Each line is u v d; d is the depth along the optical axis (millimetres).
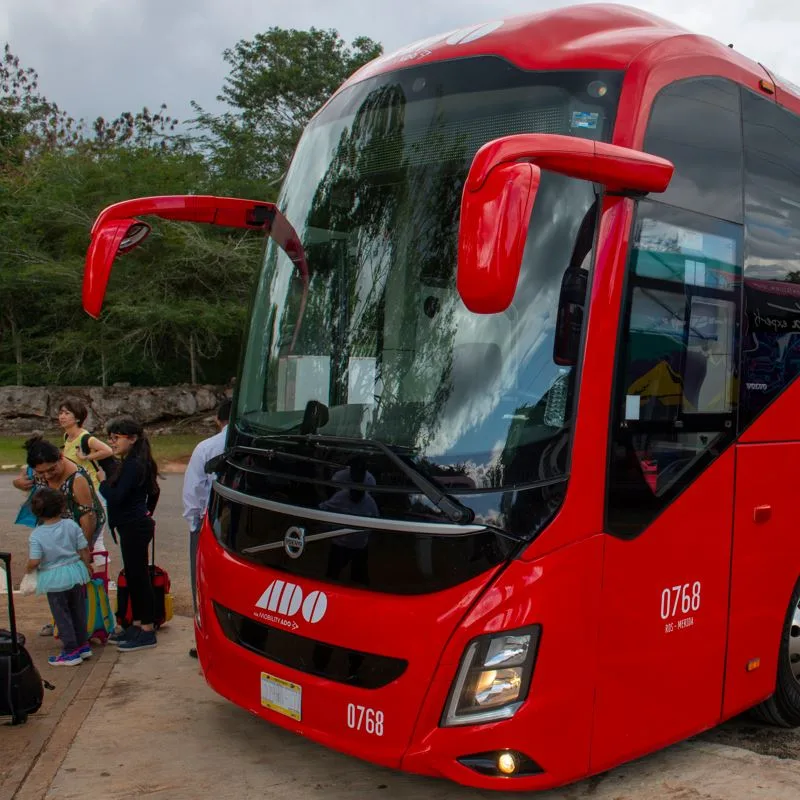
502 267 2992
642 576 3910
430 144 4219
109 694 5461
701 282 4273
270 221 4973
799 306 4969
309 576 3924
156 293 28109
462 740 3525
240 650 4250
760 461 4598
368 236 4281
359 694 3713
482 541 3533
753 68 4898
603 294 3754
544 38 4234
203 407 29156
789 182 4984
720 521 4328
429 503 3602
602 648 3758
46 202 29062
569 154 3404
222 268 28234
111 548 10398
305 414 4207
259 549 4160
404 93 4398
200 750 4656
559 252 3729
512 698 3541
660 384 4023
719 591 4332
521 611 3521
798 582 4926
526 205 3043
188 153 32875
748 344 4555
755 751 4766
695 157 4277
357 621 3717
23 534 11508
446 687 3541
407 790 4242
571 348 3691
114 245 4516
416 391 3842
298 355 4371
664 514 4016
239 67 34938
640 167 3658
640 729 3957
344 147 4555
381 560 3686
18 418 27859
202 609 4555
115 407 28109
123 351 28219
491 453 3596
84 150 34594
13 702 4871
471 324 3801
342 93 4812
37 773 4352
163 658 6156
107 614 6453
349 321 4199
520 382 3660
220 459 4535
